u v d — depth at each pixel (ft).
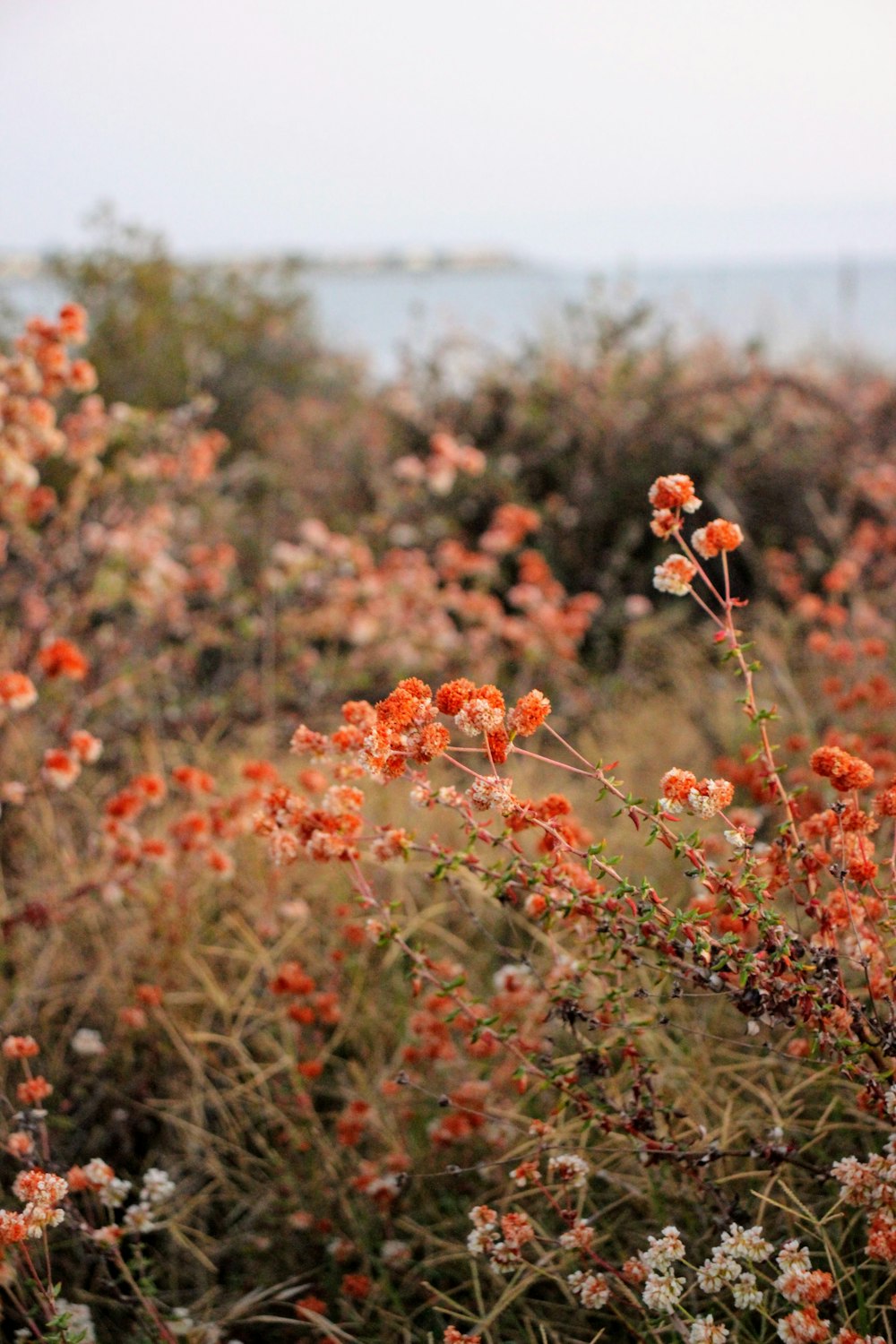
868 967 6.42
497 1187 7.84
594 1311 6.95
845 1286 6.52
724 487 18.92
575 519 18.78
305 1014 8.21
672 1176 7.21
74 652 9.86
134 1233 6.93
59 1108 8.65
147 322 25.35
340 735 6.70
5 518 12.84
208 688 15.21
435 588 17.74
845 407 20.92
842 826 6.31
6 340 23.29
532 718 5.66
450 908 10.64
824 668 13.70
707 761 12.75
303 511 21.01
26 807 11.30
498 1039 6.89
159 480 14.97
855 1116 7.54
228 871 9.51
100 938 9.93
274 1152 8.21
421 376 23.13
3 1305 6.94
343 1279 7.61
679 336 23.58
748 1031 6.08
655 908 5.87
